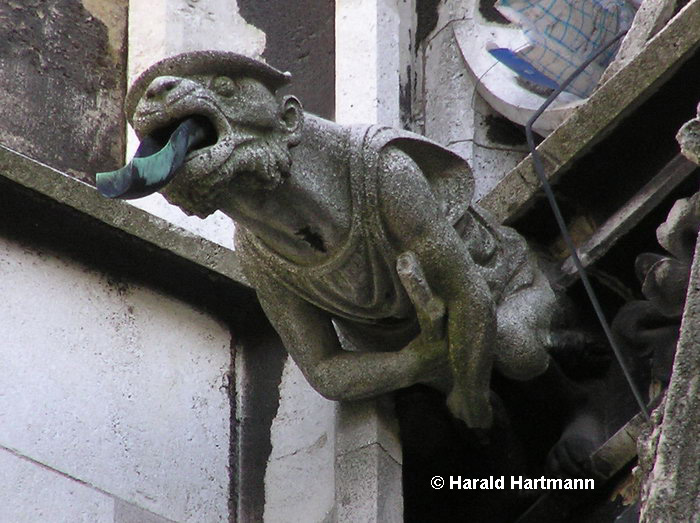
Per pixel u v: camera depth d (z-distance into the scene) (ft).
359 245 34.27
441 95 40.81
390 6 41.32
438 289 34.45
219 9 42.16
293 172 33.42
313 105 41.06
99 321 37.83
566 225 37.68
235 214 33.63
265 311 35.78
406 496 36.81
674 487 29.99
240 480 38.34
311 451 37.93
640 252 36.78
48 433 36.55
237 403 38.91
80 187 37.70
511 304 36.11
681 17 35.86
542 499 36.17
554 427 36.96
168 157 31.81
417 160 35.01
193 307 39.01
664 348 35.86
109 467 36.94
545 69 39.65
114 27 41.88
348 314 35.40
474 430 36.35
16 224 37.47
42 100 40.55
